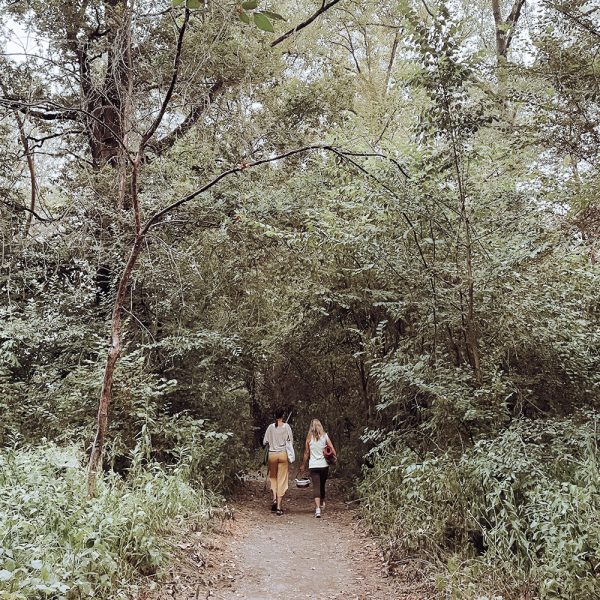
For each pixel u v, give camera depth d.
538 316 6.81
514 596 4.34
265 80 11.89
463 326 7.27
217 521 7.69
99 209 9.73
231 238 10.39
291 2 14.19
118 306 5.67
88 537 4.46
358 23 16.44
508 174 8.08
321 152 11.64
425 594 4.96
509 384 6.82
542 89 7.79
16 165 9.35
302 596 5.18
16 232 9.87
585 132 7.38
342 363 11.74
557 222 7.88
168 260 9.67
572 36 7.41
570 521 4.33
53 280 10.42
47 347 10.16
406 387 7.57
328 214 8.80
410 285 7.75
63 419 8.48
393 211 7.41
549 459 5.52
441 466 6.33
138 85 7.93
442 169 7.16
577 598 3.99
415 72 7.12
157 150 10.47
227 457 10.30
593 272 7.08
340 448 12.82
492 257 6.87
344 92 13.88
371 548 6.70
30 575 3.73
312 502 10.75
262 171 11.05
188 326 10.73
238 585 5.39
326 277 10.11
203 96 9.00
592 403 6.91
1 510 4.68
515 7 14.51
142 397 8.40
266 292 11.33
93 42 9.30
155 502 6.23
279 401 14.32
